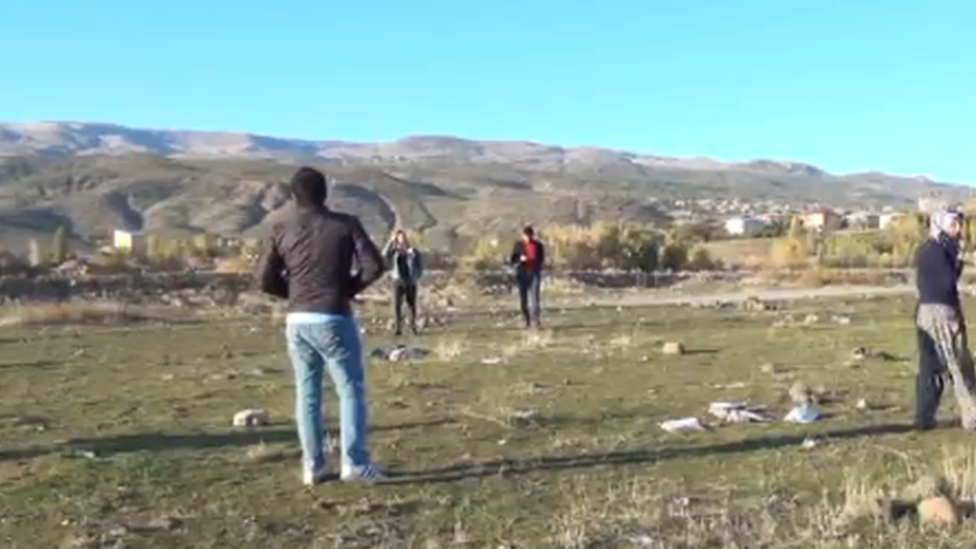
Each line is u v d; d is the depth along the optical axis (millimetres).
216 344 24016
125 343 24422
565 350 20281
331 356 9258
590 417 12508
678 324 26938
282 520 8172
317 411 9359
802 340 21812
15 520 8266
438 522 8000
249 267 51219
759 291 46375
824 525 7480
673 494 8594
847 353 19016
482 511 8266
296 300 9227
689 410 12961
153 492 9094
